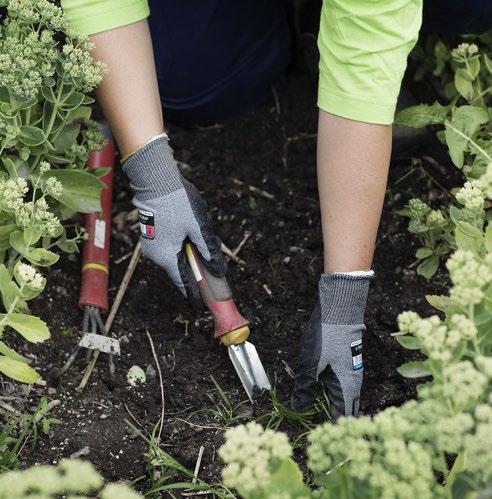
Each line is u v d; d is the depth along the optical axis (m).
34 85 2.11
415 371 1.81
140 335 2.56
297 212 2.86
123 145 2.29
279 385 2.45
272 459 1.60
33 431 2.28
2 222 2.25
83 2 2.23
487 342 1.74
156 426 2.34
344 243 2.20
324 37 2.18
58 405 2.37
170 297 2.63
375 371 2.48
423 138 2.88
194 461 2.29
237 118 3.11
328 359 2.21
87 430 2.33
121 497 1.53
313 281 2.69
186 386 2.45
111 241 2.76
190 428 2.36
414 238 2.79
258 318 2.61
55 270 2.62
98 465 2.26
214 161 3.00
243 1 2.90
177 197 2.25
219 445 2.32
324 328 2.21
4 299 2.07
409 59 3.06
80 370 2.45
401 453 1.53
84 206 2.34
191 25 2.86
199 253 2.31
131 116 2.26
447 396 1.60
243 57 2.98
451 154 2.45
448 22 2.85
